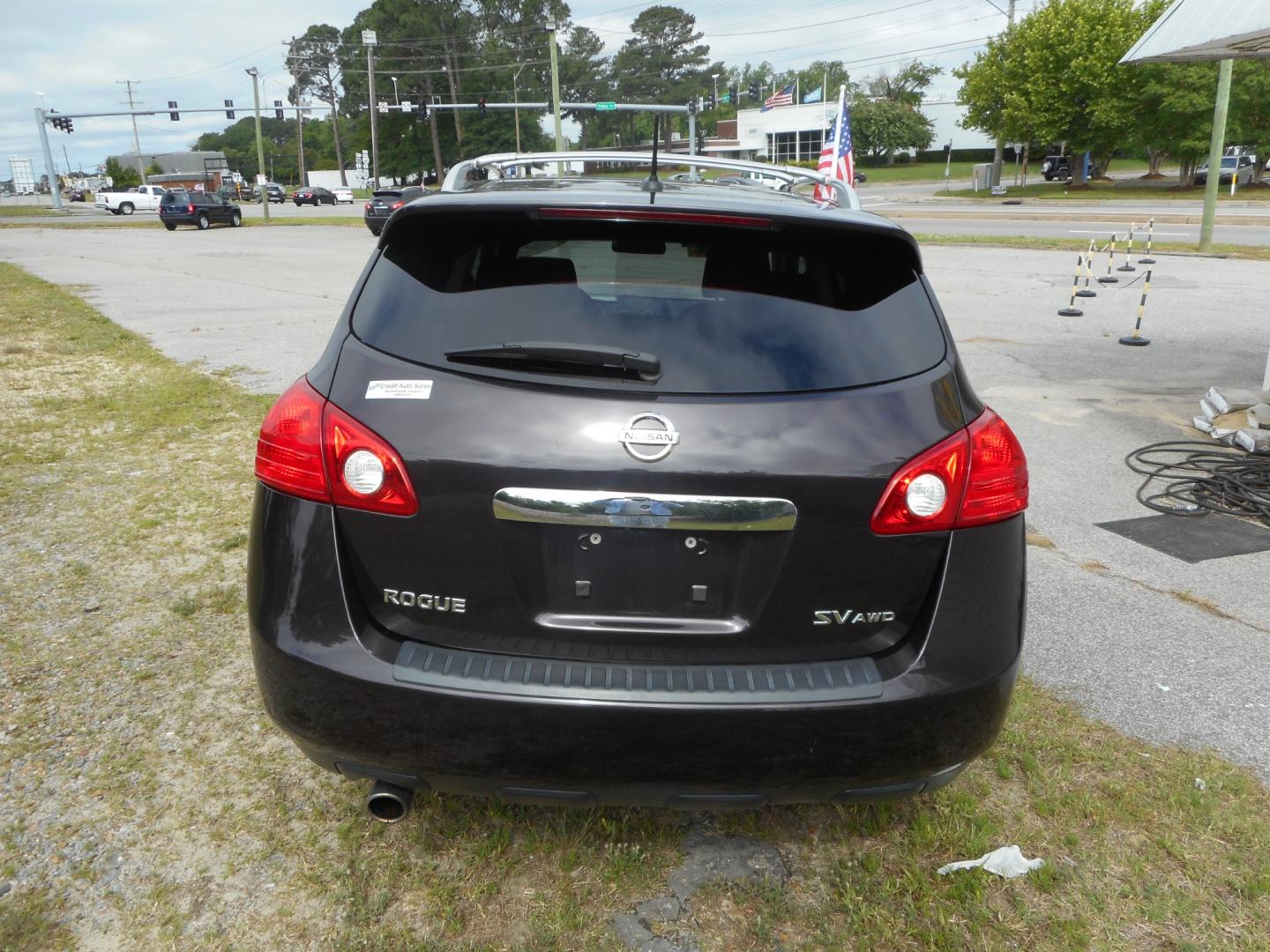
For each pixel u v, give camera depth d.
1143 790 2.84
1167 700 3.38
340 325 2.24
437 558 2.05
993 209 41.59
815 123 81.38
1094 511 5.48
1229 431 6.75
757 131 85.88
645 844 2.56
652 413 1.99
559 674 2.03
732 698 2.00
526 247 2.22
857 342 2.13
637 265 2.19
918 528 2.06
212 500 5.20
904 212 40.16
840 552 2.04
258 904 2.32
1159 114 47.09
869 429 2.03
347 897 2.34
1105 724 3.21
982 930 2.30
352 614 2.08
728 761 2.03
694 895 2.39
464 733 2.02
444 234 2.26
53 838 2.53
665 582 2.05
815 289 2.20
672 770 2.03
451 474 2.01
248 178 144.38
